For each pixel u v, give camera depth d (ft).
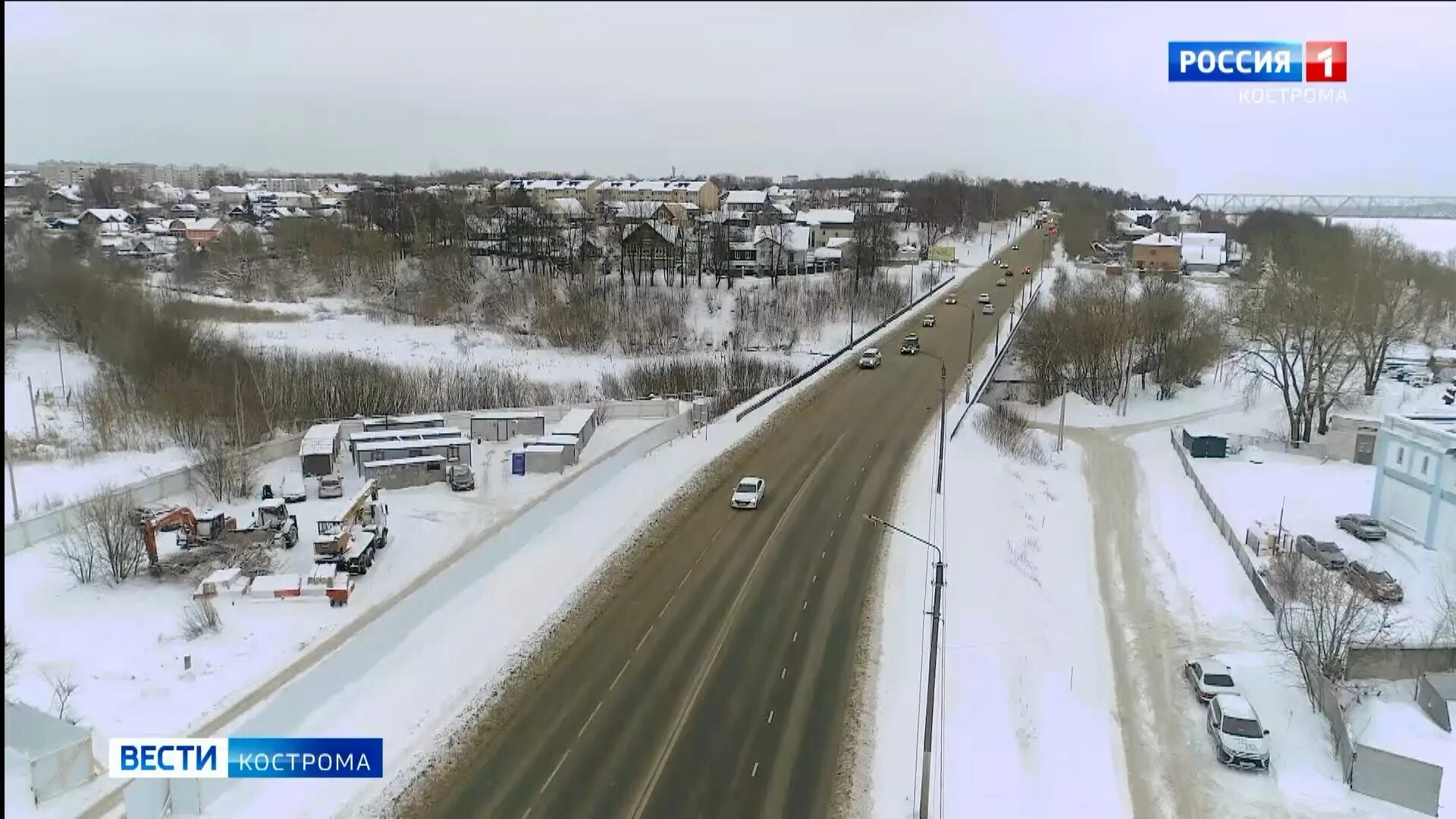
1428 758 99.14
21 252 291.99
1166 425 242.58
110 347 230.07
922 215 630.74
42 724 86.07
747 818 84.69
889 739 97.81
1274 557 146.82
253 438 188.96
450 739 95.45
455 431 186.50
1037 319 305.12
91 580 124.88
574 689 105.29
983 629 123.24
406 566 133.90
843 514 159.33
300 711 97.50
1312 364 221.25
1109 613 134.10
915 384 253.65
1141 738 104.27
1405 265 329.31
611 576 134.51
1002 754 97.76
